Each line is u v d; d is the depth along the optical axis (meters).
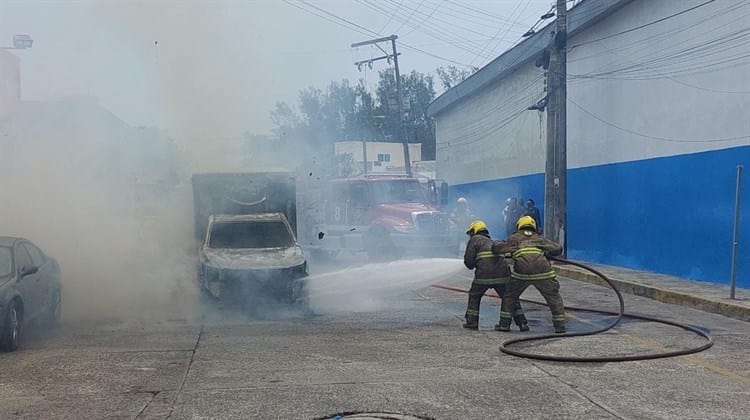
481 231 10.66
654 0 17.42
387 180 20.38
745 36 14.14
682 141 16.33
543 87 24.47
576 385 7.11
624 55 18.97
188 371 7.84
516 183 27.34
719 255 14.98
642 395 6.74
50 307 10.59
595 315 11.84
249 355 8.66
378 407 6.37
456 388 7.01
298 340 9.65
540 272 9.97
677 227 16.50
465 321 11.27
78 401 6.68
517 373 7.62
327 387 7.08
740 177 12.45
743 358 8.40
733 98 14.53
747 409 6.29
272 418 6.07
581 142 21.64
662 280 15.70
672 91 16.73
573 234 22.11
